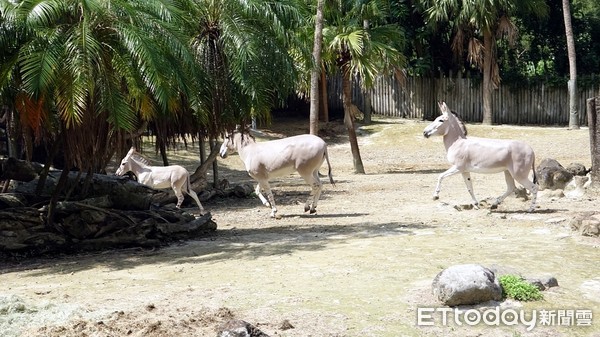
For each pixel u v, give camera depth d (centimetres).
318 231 1324
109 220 1284
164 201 1770
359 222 1402
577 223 1216
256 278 959
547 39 3878
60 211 1272
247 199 1925
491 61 3481
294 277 955
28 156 1422
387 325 752
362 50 2345
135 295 893
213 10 1347
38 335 724
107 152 1536
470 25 3462
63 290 944
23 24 1099
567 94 3544
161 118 1553
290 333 730
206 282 952
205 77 1309
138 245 1270
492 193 1747
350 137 2523
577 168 1720
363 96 3888
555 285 876
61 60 1105
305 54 1470
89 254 1234
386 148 3169
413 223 1352
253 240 1270
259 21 1352
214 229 1391
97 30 1166
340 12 2444
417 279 919
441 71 3744
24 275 1076
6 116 1457
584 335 728
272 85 1348
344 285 902
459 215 1420
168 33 1187
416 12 3684
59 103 1112
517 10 3506
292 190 2075
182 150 2973
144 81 1174
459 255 1048
